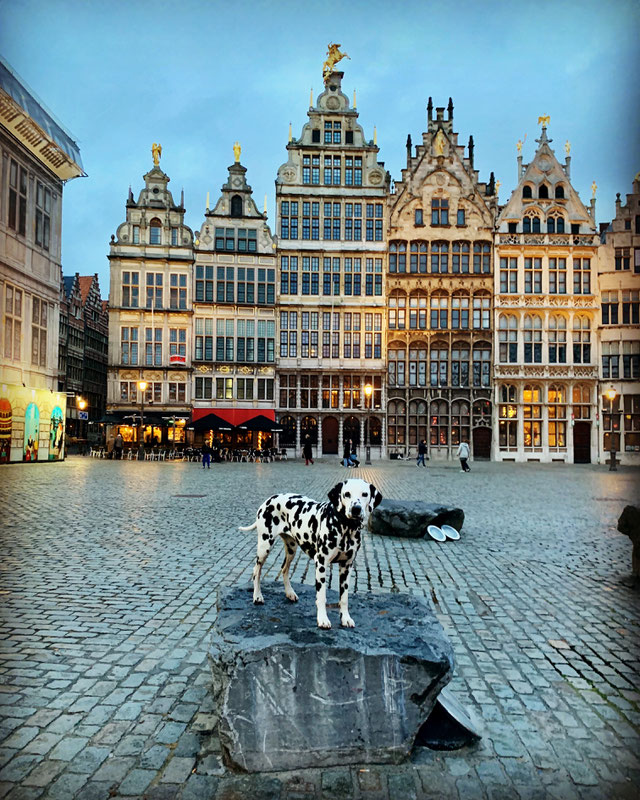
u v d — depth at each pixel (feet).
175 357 147.33
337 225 156.25
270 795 12.02
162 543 35.24
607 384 149.79
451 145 157.07
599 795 12.07
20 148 81.51
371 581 28.30
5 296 86.53
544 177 155.22
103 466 102.37
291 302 153.79
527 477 92.84
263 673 13.15
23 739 13.74
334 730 13.14
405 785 12.39
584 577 29.37
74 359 180.75
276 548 34.65
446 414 152.97
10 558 30.73
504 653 19.49
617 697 16.43
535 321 153.48
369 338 154.81
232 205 155.33
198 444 149.69
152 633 20.47
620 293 151.43
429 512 39.55
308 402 153.28
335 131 158.40
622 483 82.23
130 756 13.19
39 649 18.92
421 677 13.43
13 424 94.79
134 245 150.10
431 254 155.63
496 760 13.32
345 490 14.43
